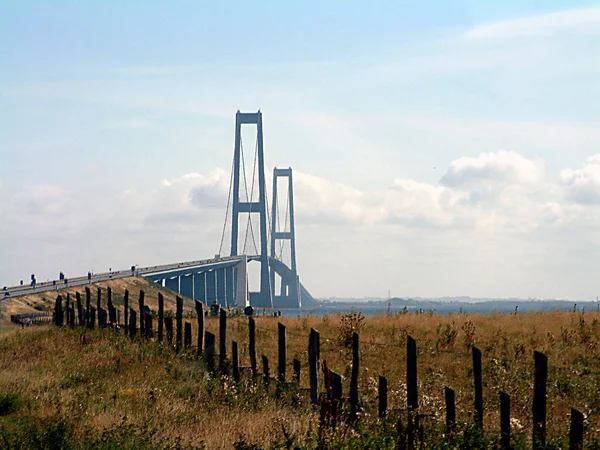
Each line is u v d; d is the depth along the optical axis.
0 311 120.75
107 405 33.19
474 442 25.62
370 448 24.59
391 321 61.50
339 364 43.59
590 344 47.66
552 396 34.34
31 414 31.47
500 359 41.81
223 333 43.84
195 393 36.47
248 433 27.39
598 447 25.00
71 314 72.44
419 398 32.81
